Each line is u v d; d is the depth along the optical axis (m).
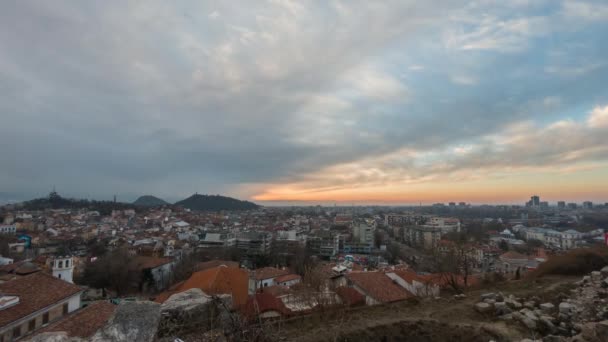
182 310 8.04
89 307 17.20
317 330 10.95
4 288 19.12
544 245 87.38
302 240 90.31
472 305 13.78
